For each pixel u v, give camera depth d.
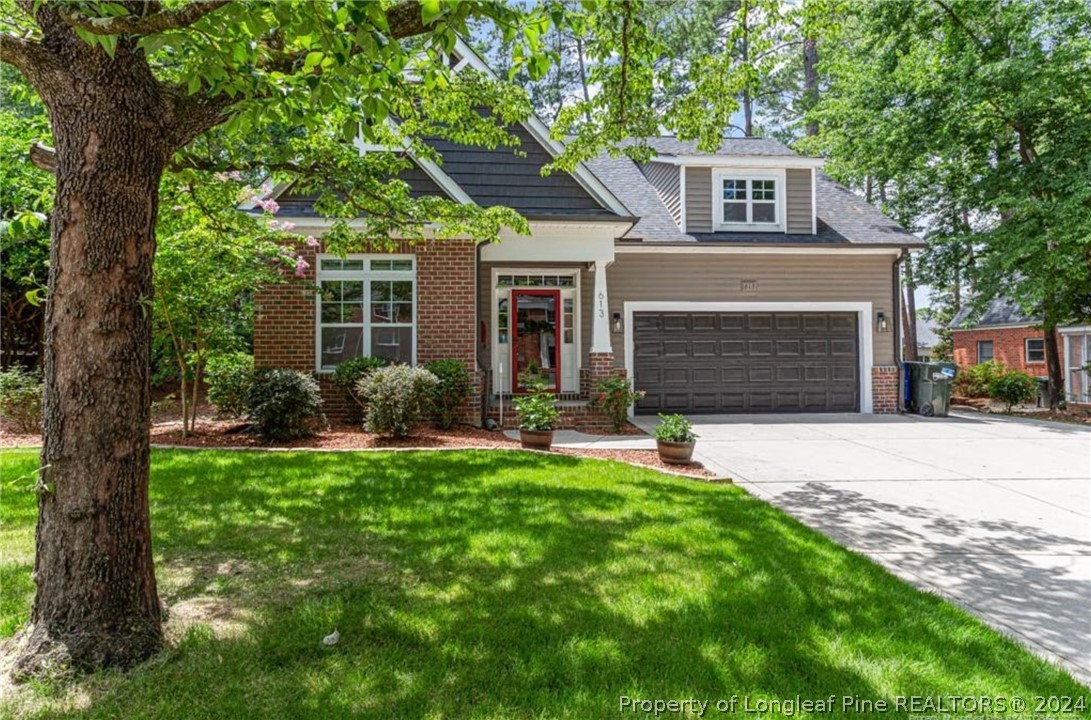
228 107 3.00
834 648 2.84
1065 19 12.02
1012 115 12.62
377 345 9.87
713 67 5.97
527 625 3.01
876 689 2.52
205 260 7.62
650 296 12.36
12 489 5.15
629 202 13.74
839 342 12.81
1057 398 14.41
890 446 8.77
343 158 6.83
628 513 4.93
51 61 2.60
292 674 2.56
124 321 2.72
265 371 8.72
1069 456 8.05
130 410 2.75
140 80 2.76
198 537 4.21
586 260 10.75
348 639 2.86
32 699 2.37
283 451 7.12
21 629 2.83
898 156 14.52
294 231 9.44
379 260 9.87
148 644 2.70
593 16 4.86
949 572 3.99
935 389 12.23
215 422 9.30
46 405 2.70
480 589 3.42
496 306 11.84
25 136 8.21
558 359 12.03
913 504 5.66
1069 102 12.47
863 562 3.99
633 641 2.86
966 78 12.66
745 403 12.57
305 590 3.40
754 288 12.58
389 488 5.54
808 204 13.01
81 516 2.63
